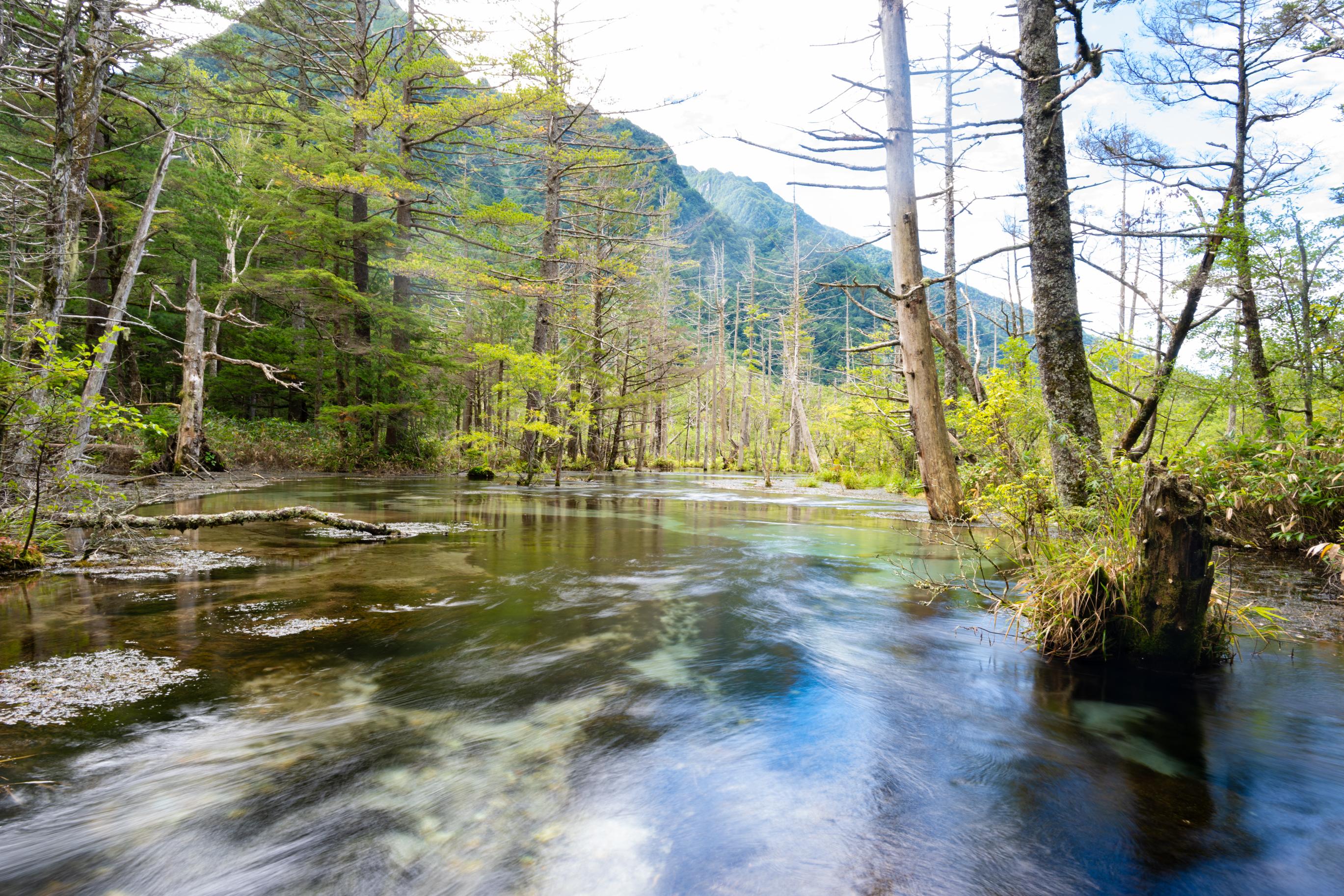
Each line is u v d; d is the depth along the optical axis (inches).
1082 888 67.6
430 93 786.2
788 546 299.3
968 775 91.2
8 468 203.5
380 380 813.9
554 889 65.2
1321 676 131.4
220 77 837.2
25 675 113.8
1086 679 130.3
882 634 159.6
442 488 593.0
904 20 356.2
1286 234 306.2
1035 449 285.0
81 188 298.8
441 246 813.9
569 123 768.9
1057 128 255.3
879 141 349.7
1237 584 203.3
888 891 66.1
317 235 730.2
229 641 137.2
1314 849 75.7
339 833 73.4
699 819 78.5
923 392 370.0
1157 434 457.7
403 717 104.7
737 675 129.3
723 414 1884.8
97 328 649.0
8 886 63.1
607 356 1055.0
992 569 241.9
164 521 275.4
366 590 187.6
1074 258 258.5
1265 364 344.5
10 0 337.4
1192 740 103.4
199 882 64.9
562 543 294.7
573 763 91.7
